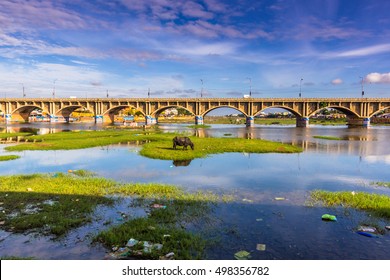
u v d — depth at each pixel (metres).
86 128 72.06
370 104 92.81
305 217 9.26
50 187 12.54
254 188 13.19
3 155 23.78
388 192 12.93
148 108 100.75
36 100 106.56
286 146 30.56
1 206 10.03
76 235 7.71
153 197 11.41
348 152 27.48
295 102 93.81
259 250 6.96
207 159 22.19
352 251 6.98
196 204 10.47
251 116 96.12
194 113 99.25
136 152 26.08
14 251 6.80
